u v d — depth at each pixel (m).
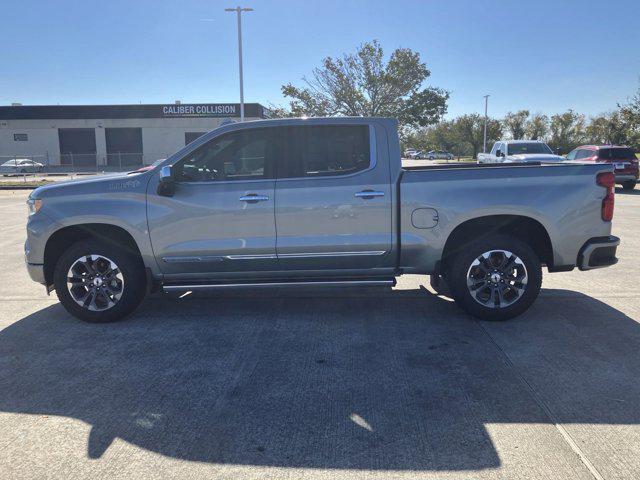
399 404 3.64
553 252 5.20
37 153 51.22
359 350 4.61
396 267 5.31
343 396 3.77
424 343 4.75
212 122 51.09
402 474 2.88
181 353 4.60
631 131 30.44
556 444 3.14
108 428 3.38
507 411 3.53
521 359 4.37
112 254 5.28
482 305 5.21
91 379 4.09
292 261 5.24
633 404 3.61
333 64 28.30
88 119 50.69
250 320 5.47
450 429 3.32
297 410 3.58
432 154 78.38
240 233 5.20
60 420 3.49
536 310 5.66
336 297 6.25
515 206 5.08
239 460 3.03
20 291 6.75
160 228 5.23
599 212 5.18
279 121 5.21
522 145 20.12
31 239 5.36
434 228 5.13
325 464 2.97
